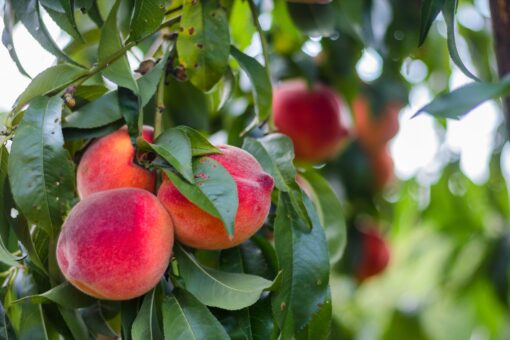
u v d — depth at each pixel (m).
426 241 2.98
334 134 2.21
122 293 1.16
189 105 1.70
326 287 1.30
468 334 2.94
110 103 1.26
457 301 2.92
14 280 1.37
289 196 1.31
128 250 1.13
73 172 1.20
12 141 1.19
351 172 2.44
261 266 1.34
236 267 1.34
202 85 1.44
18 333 1.34
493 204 2.87
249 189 1.18
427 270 3.03
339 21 2.06
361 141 2.46
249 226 1.19
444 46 2.58
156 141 1.20
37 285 1.34
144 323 1.19
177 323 1.17
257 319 1.27
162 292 1.23
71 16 1.26
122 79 1.24
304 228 1.32
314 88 2.21
